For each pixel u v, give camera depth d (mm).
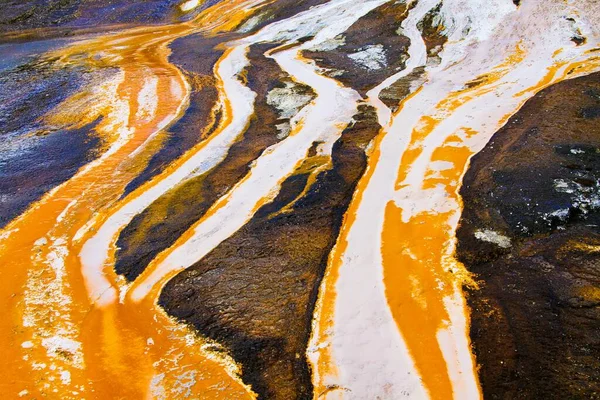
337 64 15109
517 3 15617
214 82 15055
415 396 4992
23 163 10953
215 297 6586
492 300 5852
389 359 5434
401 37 16172
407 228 7391
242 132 11477
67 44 23219
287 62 15922
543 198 7242
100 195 9398
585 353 4949
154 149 11000
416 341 5586
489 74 12383
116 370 5691
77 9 31266
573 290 5672
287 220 7977
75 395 5418
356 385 5211
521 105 10297
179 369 5613
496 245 6652
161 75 16188
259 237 7676
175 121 12438
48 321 6527
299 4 22250
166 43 21406
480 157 8727
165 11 30203
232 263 7180
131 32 25469
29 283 7266
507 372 4992
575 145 8312
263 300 6461
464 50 14242
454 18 16000
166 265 7336
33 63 19578
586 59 11820
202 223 8227
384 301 6184
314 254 7168
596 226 6590
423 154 9281
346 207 8141
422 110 11117
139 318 6441
